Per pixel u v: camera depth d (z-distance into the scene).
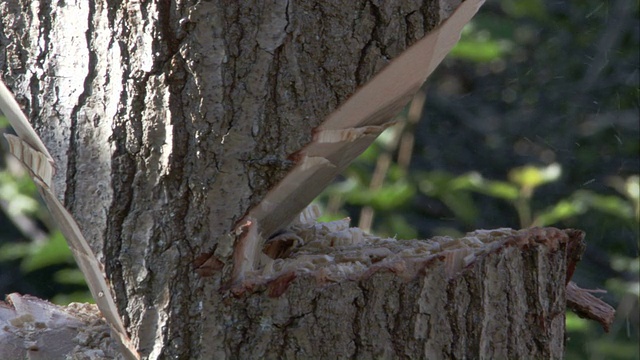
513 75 7.81
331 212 4.72
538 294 2.54
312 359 2.44
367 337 2.45
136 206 2.43
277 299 2.44
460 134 7.82
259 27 2.39
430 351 2.47
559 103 7.62
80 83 2.42
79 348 2.63
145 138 2.41
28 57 2.45
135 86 2.40
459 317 2.48
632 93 7.34
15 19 2.45
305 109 2.40
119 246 2.43
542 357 2.55
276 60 2.39
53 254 4.18
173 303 2.43
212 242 2.42
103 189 2.43
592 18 7.49
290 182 2.42
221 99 2.39
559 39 7.61
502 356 2.51
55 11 2.43
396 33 2.39
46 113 2.45
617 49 7.40
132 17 2.39
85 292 4.93
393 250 2.59
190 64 2.39
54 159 2.44
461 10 2.40
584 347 5.89
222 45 2.39
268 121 2.40
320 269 2.45
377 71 2.39
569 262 2.63
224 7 2.38
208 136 2.40
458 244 2.55
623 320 6.09
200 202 2.41
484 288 2.50
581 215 6.81
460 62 8.07
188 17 2.38
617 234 6.74
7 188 4.92
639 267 5.85
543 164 7.50
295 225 2.69
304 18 2.39
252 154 2.41
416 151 7.75
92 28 2.41
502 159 7.68
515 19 7.62
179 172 2.41
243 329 2.44
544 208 7.21
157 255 2.43
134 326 2.44
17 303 2.76
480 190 5.45
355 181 4.80
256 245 2.47
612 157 7.30
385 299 2.45
